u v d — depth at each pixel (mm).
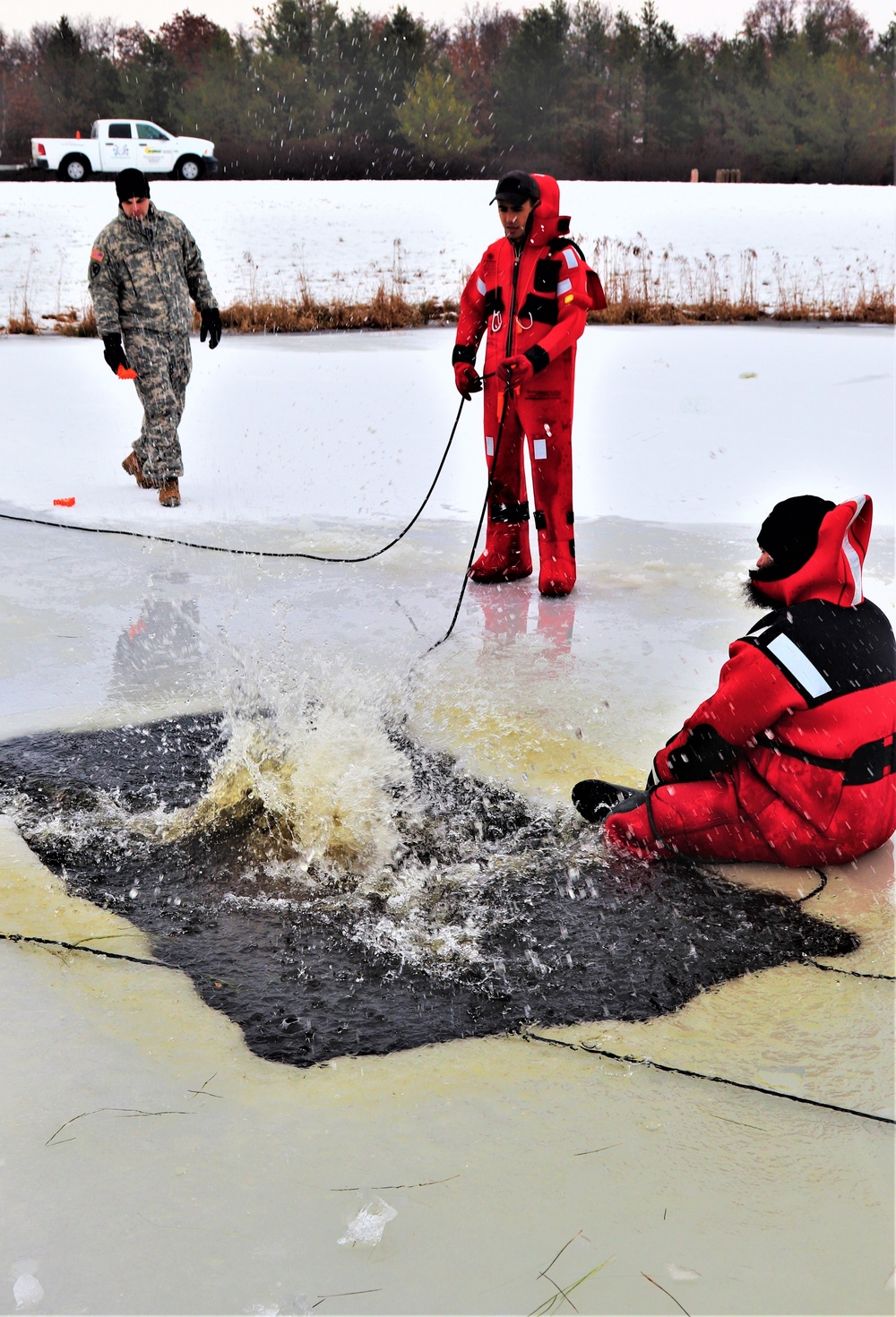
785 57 49281
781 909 3039
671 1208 2049
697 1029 2572
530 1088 2373
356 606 5457
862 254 22141
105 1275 1888
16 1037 2496
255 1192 2066
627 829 3283
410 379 11758
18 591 5559
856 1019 2600
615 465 8312
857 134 47750
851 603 3016
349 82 46094
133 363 6957
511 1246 1957
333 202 28469
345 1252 1938
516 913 3037
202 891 3139
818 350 13586
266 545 6414
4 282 18469
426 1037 2541
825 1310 1835
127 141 33000
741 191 32531
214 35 48562
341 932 2955
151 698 4375
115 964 2785
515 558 5883
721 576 5945
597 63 50062
